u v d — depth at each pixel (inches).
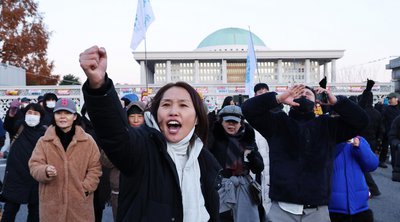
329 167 131.5
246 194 150.6
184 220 77.0
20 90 750.5
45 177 138.6
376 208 255.6
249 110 132.3
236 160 153.0
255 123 134.3
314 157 128.5
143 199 73.5
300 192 127.2
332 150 133.0
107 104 64.1
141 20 393.7
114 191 165.9
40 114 190.2
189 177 79.9
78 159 146.5
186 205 77.7
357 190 151.3
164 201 74.2
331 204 152.3
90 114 64.9
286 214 130.5
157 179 74.7
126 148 69.1
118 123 66.4
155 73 2549.2
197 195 79.7
